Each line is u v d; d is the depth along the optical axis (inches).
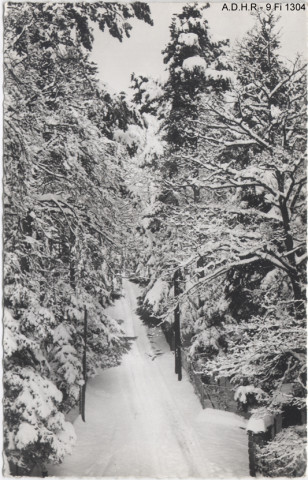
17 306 561.3
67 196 711.1
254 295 655.8
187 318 1075.3
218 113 656.4
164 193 996.6
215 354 920.3
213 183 665.0
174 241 892.6
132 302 1765.5
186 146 877.2
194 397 956.6
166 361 1206.9
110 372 1125.7
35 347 538.0
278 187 630.5
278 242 658.8
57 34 646.5
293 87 650.8
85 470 637.9
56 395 571.8
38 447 554.6
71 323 848.9
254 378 622.2
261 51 690.2
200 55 939.3
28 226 625.6
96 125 761.6
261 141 647.8
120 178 800.9
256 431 583.5
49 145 660.7
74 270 754.2
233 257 625.0
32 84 597.6
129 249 847.7
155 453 700.7
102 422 842.8
